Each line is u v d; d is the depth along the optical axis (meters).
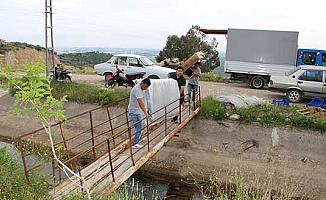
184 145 9.58
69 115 11.97
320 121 8.66
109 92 12.21
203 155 9.15
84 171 5.36
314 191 7.54
